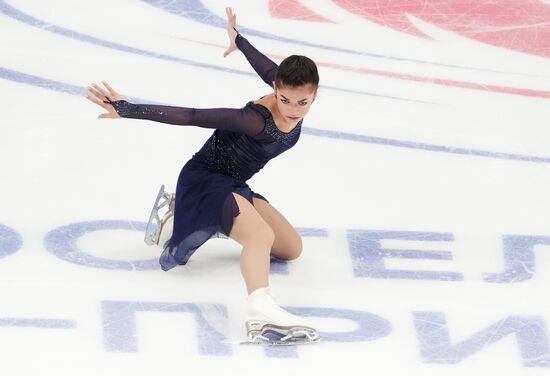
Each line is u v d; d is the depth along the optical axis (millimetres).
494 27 29844
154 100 24969
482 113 26109
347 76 27031
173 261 18672
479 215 21922
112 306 17906
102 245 19750
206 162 18766
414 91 26734
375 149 24109
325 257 20078
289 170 22891
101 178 21938
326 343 17406
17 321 17219
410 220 21547
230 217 17953
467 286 19453
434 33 29359
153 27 28047
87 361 16406
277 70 17875
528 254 20656
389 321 18234
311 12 29594
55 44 26734
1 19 27516
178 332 17375
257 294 17266
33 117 23812
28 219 20250
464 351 17562
